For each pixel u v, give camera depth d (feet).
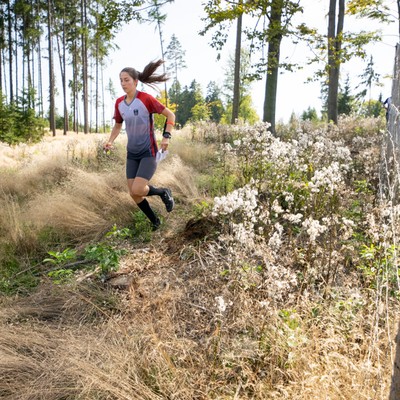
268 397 7.28
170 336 8.96
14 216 16.24
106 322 10.06
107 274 12.39
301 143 17.57
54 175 24.21
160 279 11.73
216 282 10.46
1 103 62.80
